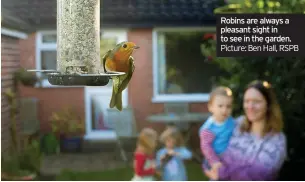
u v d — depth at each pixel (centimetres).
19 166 720
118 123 845
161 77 856
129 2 850
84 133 853
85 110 854
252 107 366
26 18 817
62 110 847
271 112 367
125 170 792
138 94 856
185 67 854
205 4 844
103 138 849
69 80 245
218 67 840
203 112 848
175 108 849
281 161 365
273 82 623
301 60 617
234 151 368
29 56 827
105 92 856
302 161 634
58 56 282
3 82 764
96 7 281
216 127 384
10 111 762
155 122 842
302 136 634
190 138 826
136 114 852
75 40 277
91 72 279
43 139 836
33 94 835
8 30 760
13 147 752
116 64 255
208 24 841
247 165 362
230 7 652
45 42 833
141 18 844
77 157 834
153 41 852
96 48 280
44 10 824
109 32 850
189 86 853
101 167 795
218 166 374
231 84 643
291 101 620
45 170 770
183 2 850
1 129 751
